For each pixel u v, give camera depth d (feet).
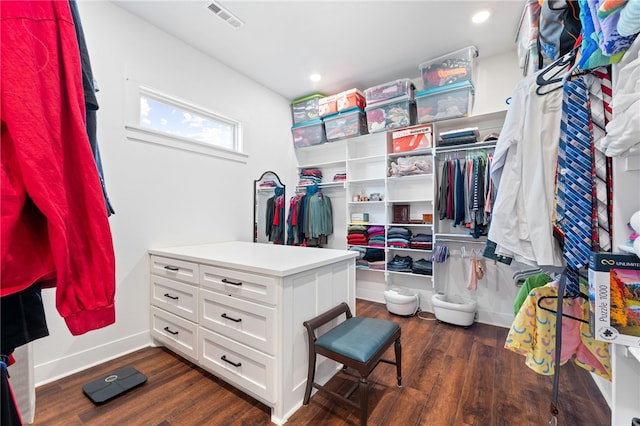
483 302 9.21
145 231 7.27
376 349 4.50
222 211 9.29
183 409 4.82
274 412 4.61
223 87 9.42
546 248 3.63
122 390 5.22
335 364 5.94
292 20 7.30
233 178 9.68
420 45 8.44
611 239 3.30
